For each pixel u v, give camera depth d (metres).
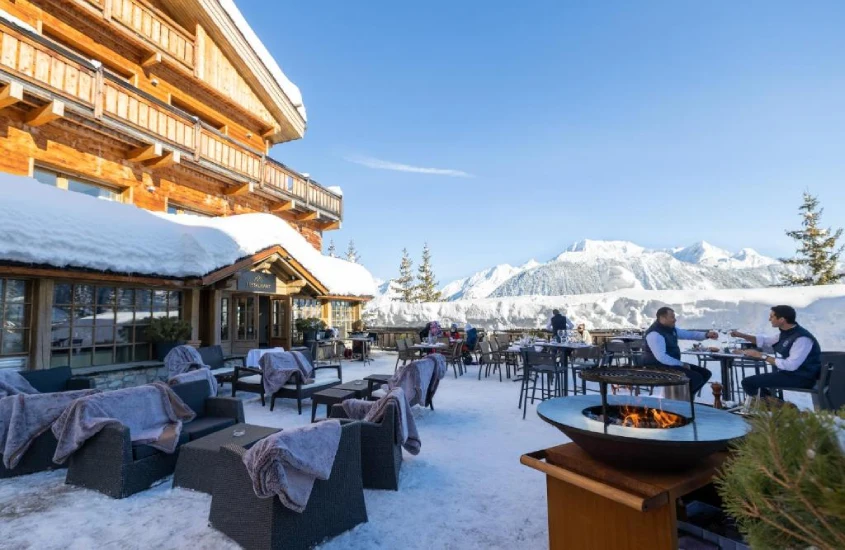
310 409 7.02
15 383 4.86
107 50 11.05
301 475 2.70
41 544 2.87
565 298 17.84
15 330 6.78
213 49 14.25
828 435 1.20
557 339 9.43
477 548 2.84
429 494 3.65
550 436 5.30
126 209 8.84
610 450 2.16
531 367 6.68
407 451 4.50
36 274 6.54
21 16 9.19
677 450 2.01
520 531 3.05
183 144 11.21
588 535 2.26
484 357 10.17
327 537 2.91
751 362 7.58
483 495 3.63
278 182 15.12
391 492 3.68
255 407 7.19
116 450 3.62
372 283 17.95
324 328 14.62
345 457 3.11
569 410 2.68
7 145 8.43
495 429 5.62
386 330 17.75
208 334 10.09
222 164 12.51
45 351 7.00
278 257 11.41
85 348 7.68
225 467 2.99
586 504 2.28
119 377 7.70
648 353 5.50
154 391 4.40
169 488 3.75
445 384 9.32
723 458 2.37
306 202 16.62
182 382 4.97
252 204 14.84
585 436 2.21
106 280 7.63
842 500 1.07
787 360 4.74
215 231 10.04
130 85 9.78
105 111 9.21
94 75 9.05
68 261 6.82
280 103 17.08
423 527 3.11
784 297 13.37
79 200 7.95
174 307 9.30
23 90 7.81
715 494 2.56
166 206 11.67
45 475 4.06
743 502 1.35
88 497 3.56
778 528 1.26
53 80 8.30
